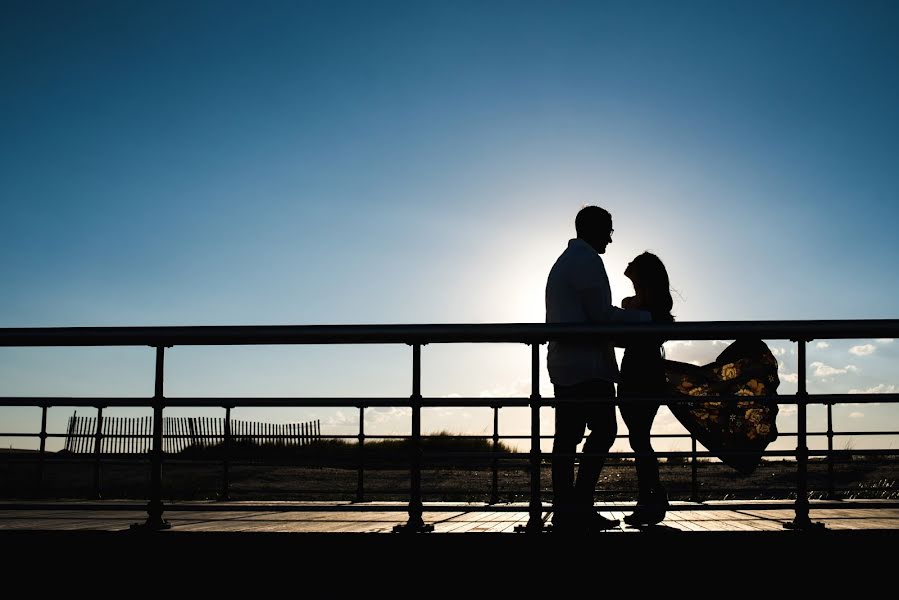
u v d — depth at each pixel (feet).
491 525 15.66
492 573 13.16
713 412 15.92
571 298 15.60
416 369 13.56
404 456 13.69
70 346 14.06
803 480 13.58
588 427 15.24
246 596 13.52
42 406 14.29
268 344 13.70
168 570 13.70
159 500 14.34
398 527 13.66
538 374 13.43
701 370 16.24
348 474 38.50
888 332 13.08
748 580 13.01
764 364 15.78
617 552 13.06
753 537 13.07
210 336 13.62
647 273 18.53
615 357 15.70
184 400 14.14
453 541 13.26
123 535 13.85
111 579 13.79
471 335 13.21
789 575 13.05
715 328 13.09
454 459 13.65
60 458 15.10
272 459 13.97
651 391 16.72
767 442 15.56
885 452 13.30
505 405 13.46
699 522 16.26
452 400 13.56
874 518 17.03
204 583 13.62
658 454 13.23
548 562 13.11
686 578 13.03
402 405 13.57
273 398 13.88
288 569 13.51
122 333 13.85
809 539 13.10
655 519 14.71
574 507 13.52
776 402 13.34
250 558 13.58
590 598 13.00
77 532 13.94
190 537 13.73
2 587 13.92
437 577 13.24
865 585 13.03
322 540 13.51
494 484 22.33
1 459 15.38
